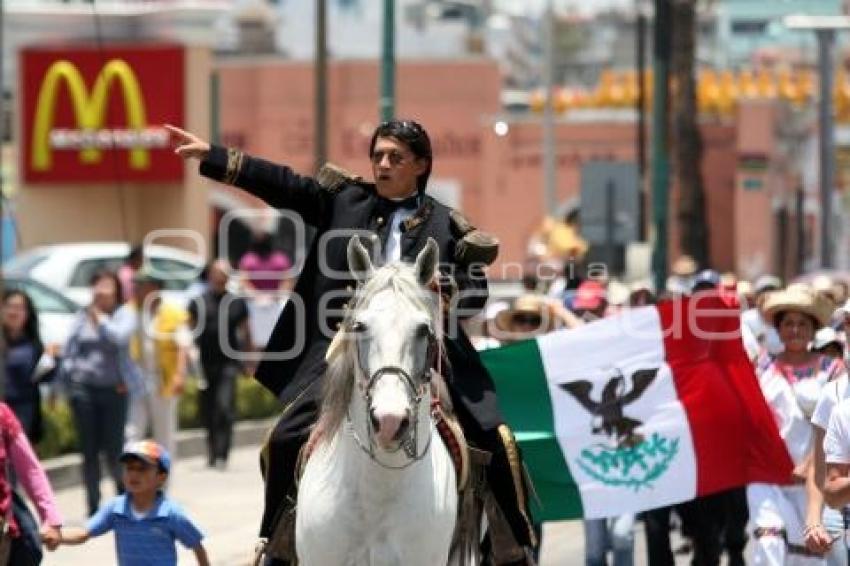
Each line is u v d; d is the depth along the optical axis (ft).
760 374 58.34
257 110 237.66
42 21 167.84
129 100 165.68
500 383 59.82
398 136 43.21
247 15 274.16
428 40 314.35
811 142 255.91
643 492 59.52
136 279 89.92
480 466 43.04
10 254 167.43
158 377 89.40
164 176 165.37
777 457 57.57
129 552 53.16
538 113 237.04
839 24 154.20
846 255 261.44
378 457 39.99
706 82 241.55
